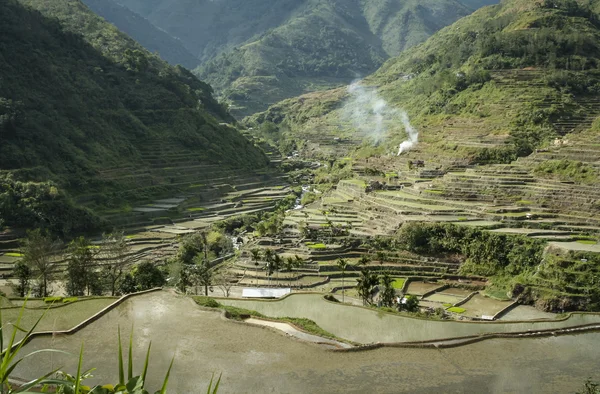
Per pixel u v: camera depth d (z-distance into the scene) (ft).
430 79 627.05
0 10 424.46
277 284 246.27
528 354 114.93
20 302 158.40
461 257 263.29
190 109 512.63
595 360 112.06
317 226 313.32
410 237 275.18
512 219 274.98
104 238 285.43
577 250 229.45
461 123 470.80
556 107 442.09
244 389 95.14
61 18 567.59
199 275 235.61
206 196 430.20
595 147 330.54
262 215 399.44
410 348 116.06
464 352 114.93
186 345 117.08
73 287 210.79
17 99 379.35
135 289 214.69
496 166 346.54
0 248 288.10
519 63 529.86
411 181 377.71
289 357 110.22
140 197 390.21
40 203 313.94
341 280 253.03
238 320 135.03
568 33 544.21
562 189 289.74
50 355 110.73
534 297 223.51
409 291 237.45
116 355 111.04
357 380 99.45
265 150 635.66
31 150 354.74
